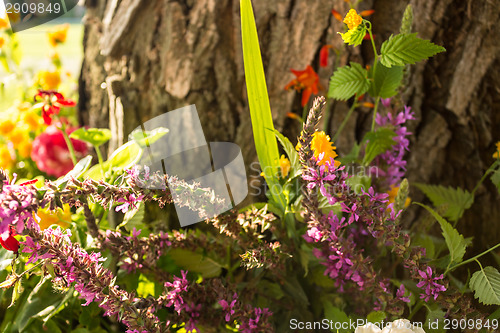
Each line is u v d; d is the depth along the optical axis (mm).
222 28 1307
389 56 1025
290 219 1124
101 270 964
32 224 925
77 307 1169
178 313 1044
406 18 1057
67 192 928
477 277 991
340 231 1054
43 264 959
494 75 1229
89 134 1177
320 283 1146
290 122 1312
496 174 1136
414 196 1311
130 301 969
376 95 1095
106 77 1392
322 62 1230
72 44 2578
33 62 2025
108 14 1373
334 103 1301
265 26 1301
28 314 1095
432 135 1293
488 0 1195
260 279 1144
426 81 1272
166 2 1313
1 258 1087
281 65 1304
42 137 1493
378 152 1126
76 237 1157
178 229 1299
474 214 1273
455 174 1296
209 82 1321
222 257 1172
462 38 1228
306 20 1272
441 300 985
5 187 898
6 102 1924
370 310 1104
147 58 1343
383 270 1196
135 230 1087
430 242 1137
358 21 1009
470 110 1258
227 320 1027
